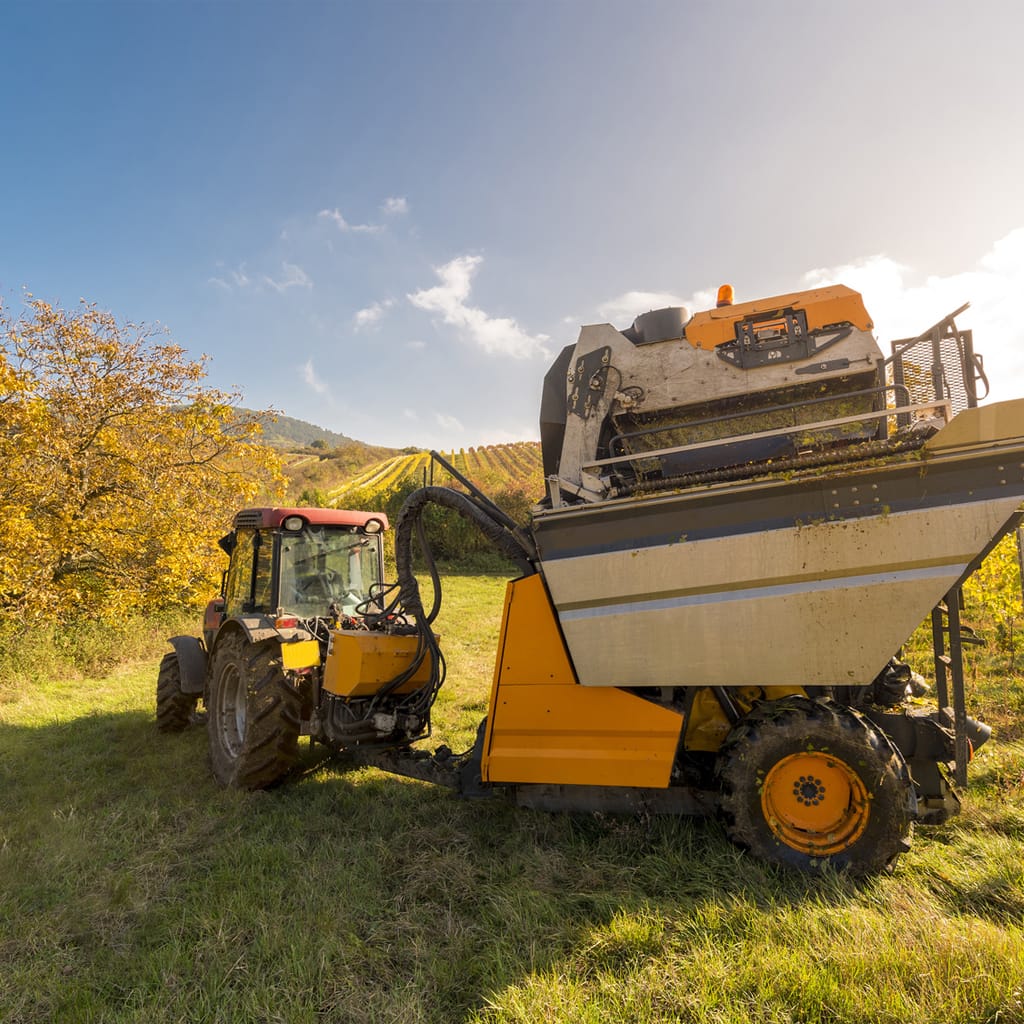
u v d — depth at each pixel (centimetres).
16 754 515
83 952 253
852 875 280
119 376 1136
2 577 898
